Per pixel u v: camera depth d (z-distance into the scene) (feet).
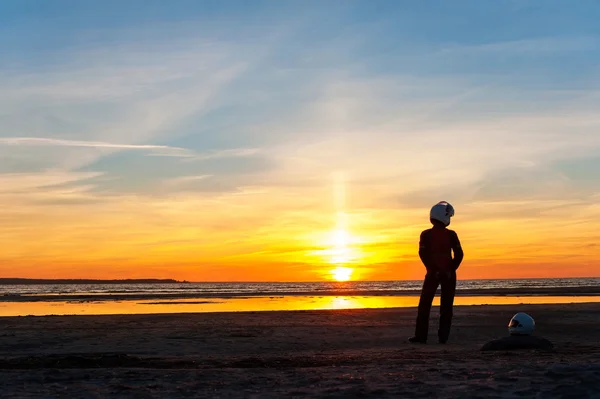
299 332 51.34
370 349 40.91
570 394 19.81
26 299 163.94
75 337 48.08
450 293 45.27
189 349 41.50
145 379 24.94
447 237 45.50
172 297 172.96
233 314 71.36
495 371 24.81
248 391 21.89
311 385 22.84
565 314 69.00
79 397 21.16
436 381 22.89
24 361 33.09
